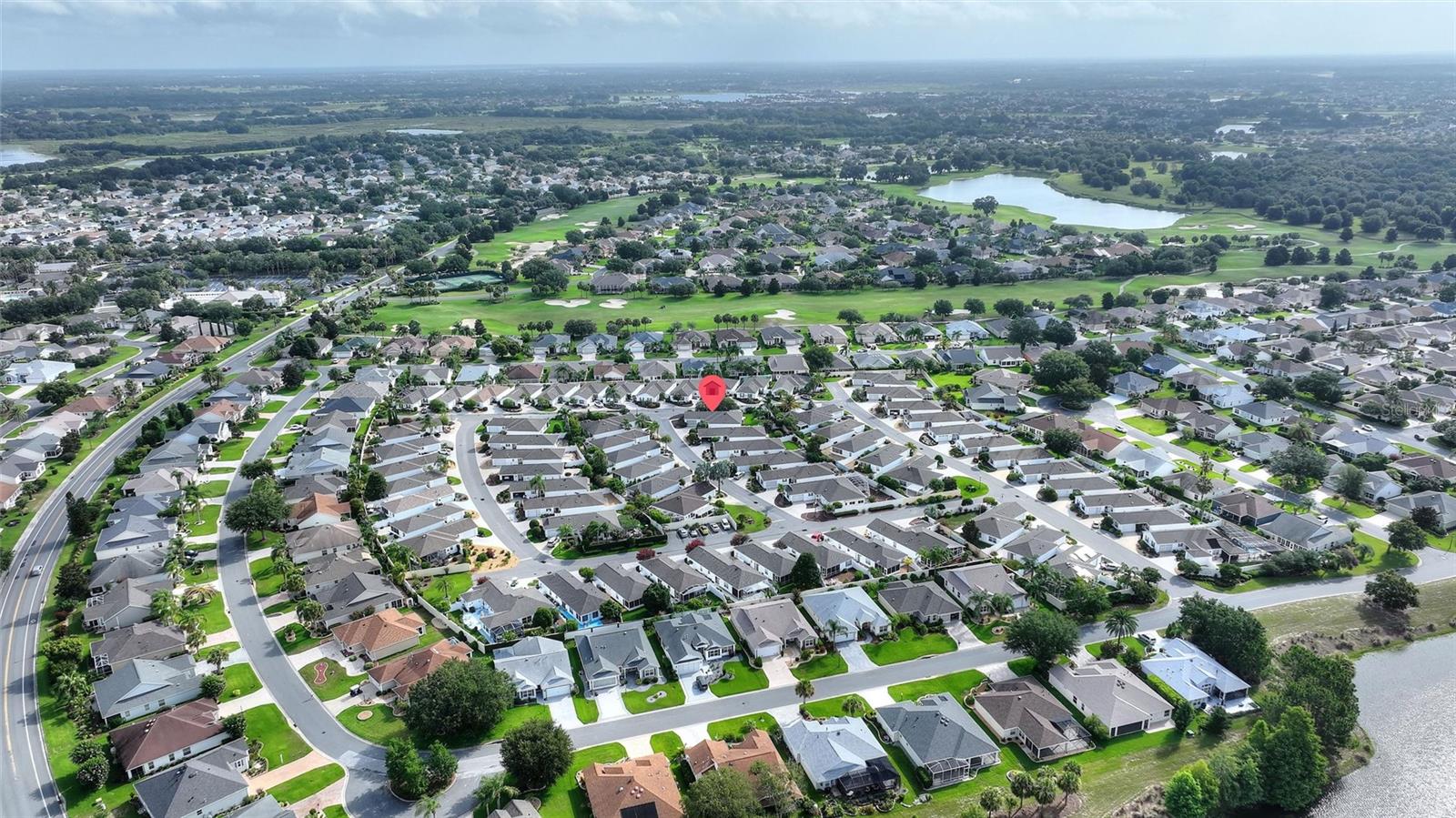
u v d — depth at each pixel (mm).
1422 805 111000
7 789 112000
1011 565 163250
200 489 196375
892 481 196125
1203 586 157375
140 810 107875
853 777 111250
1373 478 189875
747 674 134375
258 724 123000
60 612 149625
